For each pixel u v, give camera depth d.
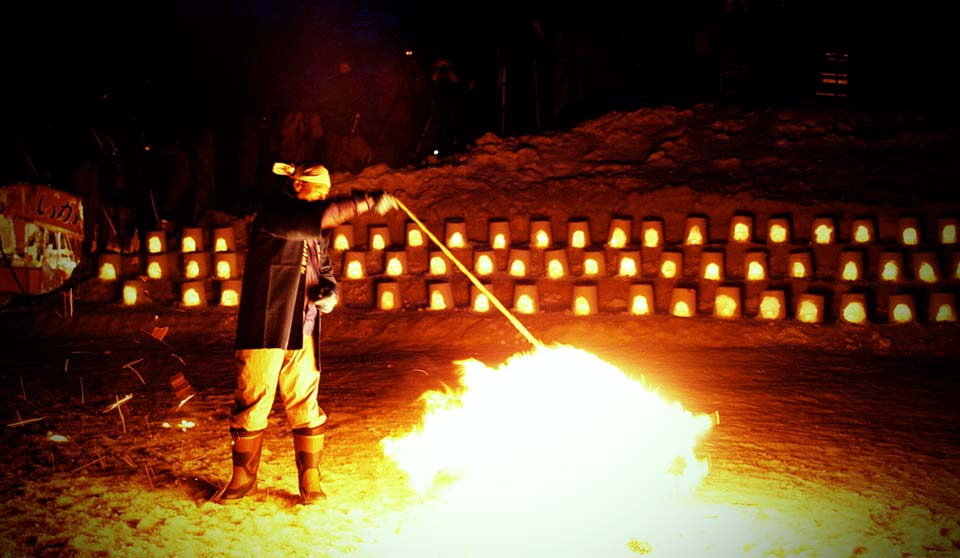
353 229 10.01
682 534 3.44
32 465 4.33
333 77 14.70
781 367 7.19
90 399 6.06
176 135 13.36
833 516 3.62
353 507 3.77
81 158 13.10
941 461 4.48
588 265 9.17
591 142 10.59
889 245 8.69
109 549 3.23
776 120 10.14
